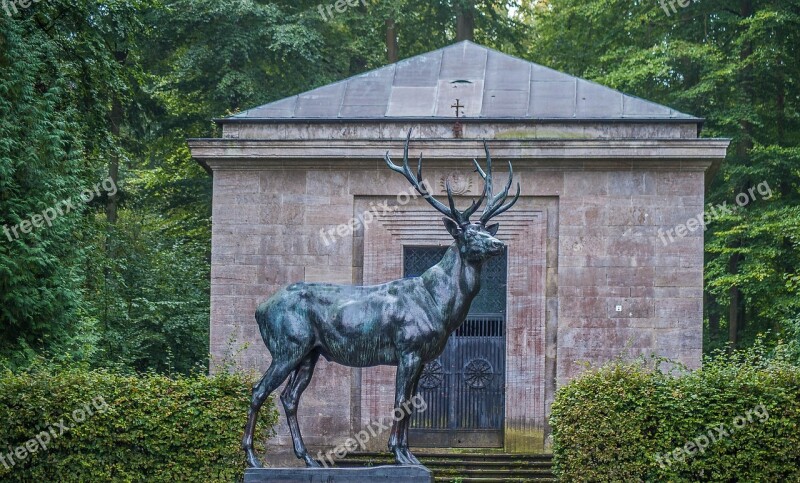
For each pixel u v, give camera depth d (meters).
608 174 31.34
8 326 29.98
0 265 28.95
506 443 31.17
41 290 30.39
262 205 31.92
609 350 31.08
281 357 21.77
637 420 23.69
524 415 31.22
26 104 30.47
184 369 43.12
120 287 42.53
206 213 48.81
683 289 31.03
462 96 33.25
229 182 32.03
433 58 35.19
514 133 31.73
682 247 31.12
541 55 51.44
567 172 31.42
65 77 33.91
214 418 24.86
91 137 35.88
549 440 31.12
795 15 42.47
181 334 43.06
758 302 44.03
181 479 24.72
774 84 45.03
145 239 44.31
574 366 31.06
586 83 33.59
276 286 31.75
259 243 31.88
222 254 31.88
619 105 32.56
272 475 21.19
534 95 33.19
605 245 31.25
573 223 31.34
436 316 21.41
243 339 31.64
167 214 49.38
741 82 44.53
